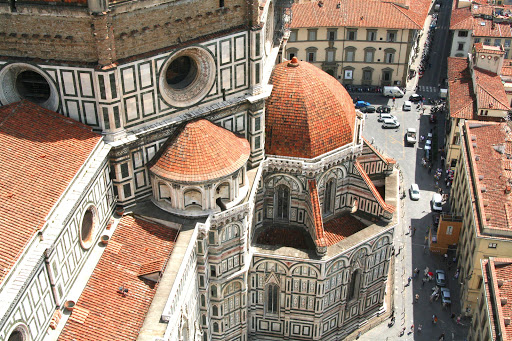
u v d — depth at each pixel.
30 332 54.19
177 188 71.94
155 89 70.06
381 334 95.06
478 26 169.12
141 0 64.50
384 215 88.75
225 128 78.81
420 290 103.50
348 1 161.38
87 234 66.56
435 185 130.25
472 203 97.75
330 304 88.75
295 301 87.44
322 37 160.00
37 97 70.50
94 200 66.00
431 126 151.25
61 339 58.28
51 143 63.84
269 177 86.56
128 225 71.88
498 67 138.50
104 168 68.00
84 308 61.56
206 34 72.56
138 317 63.12
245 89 79.31
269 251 83.56
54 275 57.81
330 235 90.50
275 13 100.81
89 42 63.72
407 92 165.88
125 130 69.06
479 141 112.19
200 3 70.31
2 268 51.41
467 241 101.06
